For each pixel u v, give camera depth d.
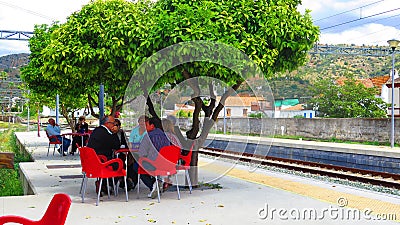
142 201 7.69
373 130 23.67
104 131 8.09
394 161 15.16
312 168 14.52
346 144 21.62
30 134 33.78
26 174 10.92
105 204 7.44
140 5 10.14
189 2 8.41
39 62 15.78
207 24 7.98
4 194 10.34
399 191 10.52
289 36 8.93
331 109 34.97
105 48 9.29
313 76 50.78
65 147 16.23
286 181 10.00
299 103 46.88
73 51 9.34
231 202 7.62
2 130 46.19
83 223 6.20
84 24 9.75
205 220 6.41
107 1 9.98
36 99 24.53
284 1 9.27
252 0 8.80
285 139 26.09
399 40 20.88
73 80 12.23
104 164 7.40
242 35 8.45
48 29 16.81
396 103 33.72
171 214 6.75
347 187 9.25
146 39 8.26
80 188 8.88
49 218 3.89
